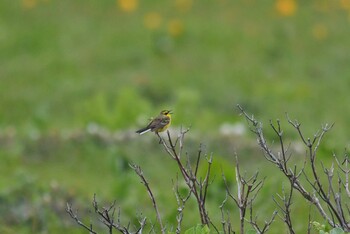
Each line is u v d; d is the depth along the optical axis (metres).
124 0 24.89
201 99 19.53
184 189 11.19
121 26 23.91
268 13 24.48
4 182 12.36
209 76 21.14
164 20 24.23
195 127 16.91
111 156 13.42
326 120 18.55
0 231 10.78
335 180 11.78
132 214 11.09
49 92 20.38
